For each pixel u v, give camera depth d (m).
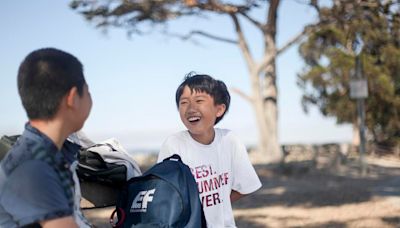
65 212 1.44
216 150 2.61
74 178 1.76
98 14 17.92
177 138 2.59
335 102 30.17
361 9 18.16
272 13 21.84
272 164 17.12
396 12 17.80
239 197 2.80
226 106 2.62
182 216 1.98
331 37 27.08
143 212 2.01
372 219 7.52
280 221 7.71
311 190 11.03
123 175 2.26
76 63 1.56
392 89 28.27
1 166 1.51
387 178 13.52
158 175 2.04
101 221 7.45
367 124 30.88
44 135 1.53
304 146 24.84
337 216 7.93
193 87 2.53
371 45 22.61
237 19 22.31
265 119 22.92
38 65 1.50
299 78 30.34
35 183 1.42
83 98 1.58
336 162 17.02
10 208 1.42
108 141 2.42
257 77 23.14
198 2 18.20
